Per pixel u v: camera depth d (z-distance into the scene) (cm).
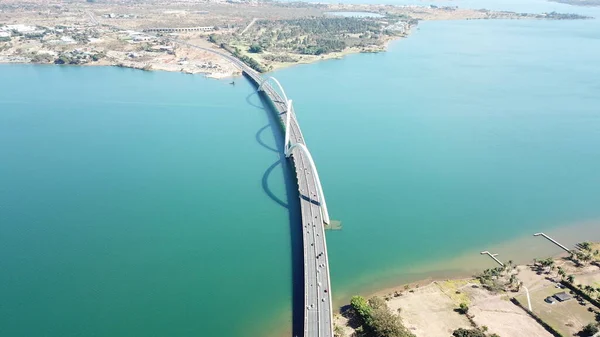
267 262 16700
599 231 18925
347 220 19500
